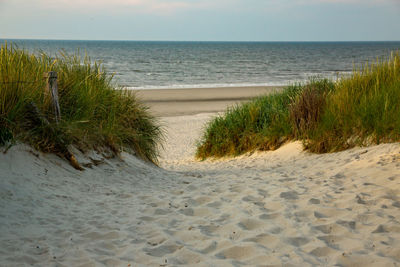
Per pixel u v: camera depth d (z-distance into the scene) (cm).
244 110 1067
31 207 423
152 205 462
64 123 610
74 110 658
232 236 344
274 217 379
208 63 7369
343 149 717
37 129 575
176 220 402
